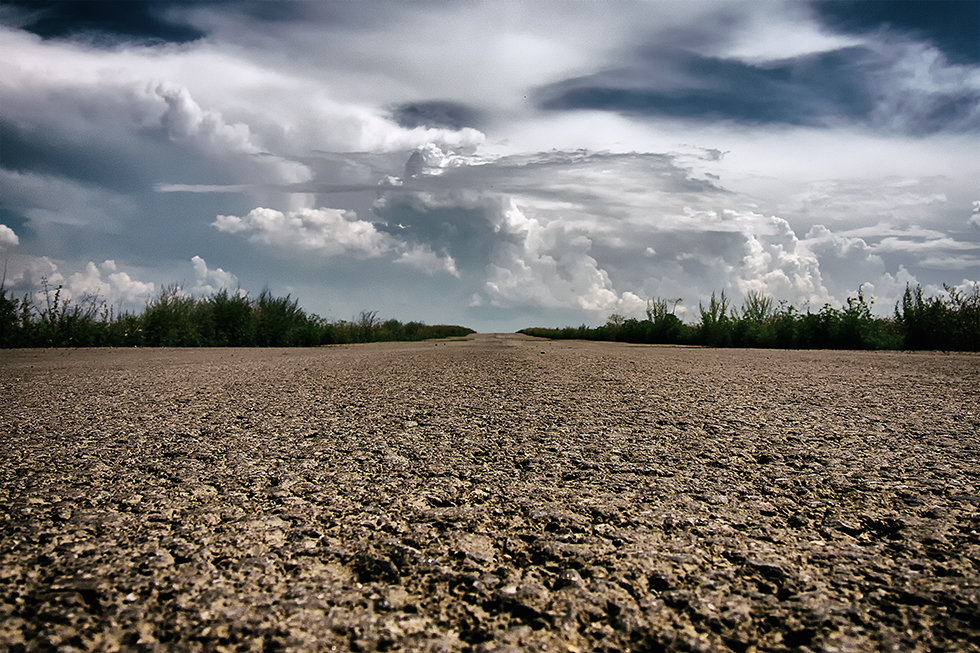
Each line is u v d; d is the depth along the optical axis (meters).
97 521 1.86
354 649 1.19
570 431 3.25
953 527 1.83
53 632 1.23
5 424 3.42
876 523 1.88
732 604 1.38
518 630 1.27
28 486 2.22
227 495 2.13
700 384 5.36
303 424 3.44
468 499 2.11
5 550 1.64
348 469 2.48
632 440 3.03
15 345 13.17
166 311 15.33
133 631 1.24
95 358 8.99
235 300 16.42
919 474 2.41
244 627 1.26
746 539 1.75
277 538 1.74
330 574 1.52
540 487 2.24
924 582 1.47
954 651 1.19
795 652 1.20
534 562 1.60
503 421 3.54
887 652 1.19
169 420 3.56
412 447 2.87
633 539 1.75
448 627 1.28
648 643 1.23
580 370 6.81
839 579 1.49
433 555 1.64
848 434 3.16
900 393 4.71
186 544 1.69
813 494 2.16
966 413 3.79
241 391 4.88
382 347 14.88
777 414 3.77
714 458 2.67
